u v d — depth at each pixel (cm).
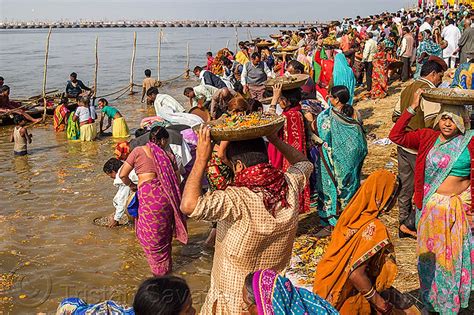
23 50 6488
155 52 5806
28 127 1714
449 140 447
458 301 445
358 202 380
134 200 645
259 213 338
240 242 340
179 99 2339
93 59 4872
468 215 446
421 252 460
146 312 271
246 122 355
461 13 2522
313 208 810
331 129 651
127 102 2283
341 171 657
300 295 317
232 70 2088
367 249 369
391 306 382
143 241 633
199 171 337
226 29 15538
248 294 309
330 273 385
